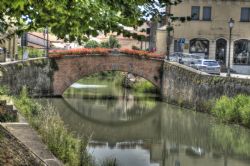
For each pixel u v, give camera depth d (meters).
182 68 40.19
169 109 39.38
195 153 22.78
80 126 29.73
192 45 50.59
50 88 45.03
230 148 23.94
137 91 55.66
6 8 6.24
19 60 44.44
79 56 45.50
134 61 45.50
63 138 13.39
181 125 31.55
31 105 21.61
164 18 6.25
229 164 20.59
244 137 26.78
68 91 53.44
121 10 5.86
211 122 32.22
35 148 10.79
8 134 9.40
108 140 25.64
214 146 24.41
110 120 33.41
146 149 23.50
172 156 21.89
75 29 6.27
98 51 45.56
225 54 50.38
